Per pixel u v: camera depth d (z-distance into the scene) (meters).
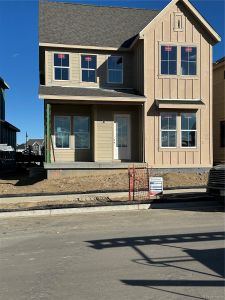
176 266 7.02
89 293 5.73
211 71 20.86
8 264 7.42
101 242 9.06
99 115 21.48
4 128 39.81
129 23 24.00
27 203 14.82
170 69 20.48
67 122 21.91
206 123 20.84
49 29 22.09
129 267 7.02
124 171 19.55
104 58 22.20
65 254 8.07
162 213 13.09
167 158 20.42
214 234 9.65
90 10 24.28
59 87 21.28
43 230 10.67
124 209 13.98
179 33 20.53
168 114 20.48
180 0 20.36
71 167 19.03
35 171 23.05
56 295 5.68
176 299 5.41
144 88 20.25
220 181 13.42
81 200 15.14
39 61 23.44
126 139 21.77
